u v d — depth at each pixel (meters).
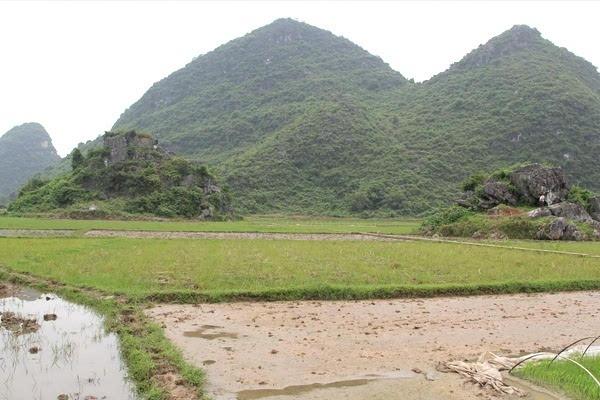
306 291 17.62
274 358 11.05
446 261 25.73
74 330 13.03
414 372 10.43
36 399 8.83
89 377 9.89
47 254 24.80
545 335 13.70
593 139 115.81
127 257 23.98
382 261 25.22
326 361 10.96
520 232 43.78
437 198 105.62
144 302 16.03
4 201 151.62
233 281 18.86
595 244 38.53
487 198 51.06
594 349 12.28
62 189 78.31
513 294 19.50
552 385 9.73
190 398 8.85
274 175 118.00
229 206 86.00
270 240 35.53
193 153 155.00
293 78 188.75
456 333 13.60
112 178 79.19
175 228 47.09
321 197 112.50
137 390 9.32
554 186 50.28
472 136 125.69
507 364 10.84
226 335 12.77
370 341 12.58
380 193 106.56
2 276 19.83
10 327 13.17
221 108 180.50
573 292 20.22
